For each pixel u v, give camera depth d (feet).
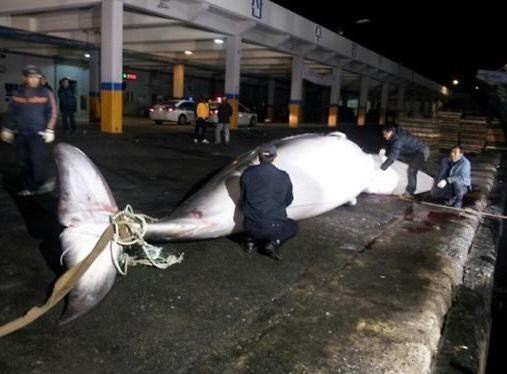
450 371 11.51
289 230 16.57
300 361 10.34
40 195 21.15
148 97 123.03
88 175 12.88
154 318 11.66
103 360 9.79
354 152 23.56
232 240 17.83
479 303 15.79
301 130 83.41
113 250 12.35
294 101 89.30
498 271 24.81
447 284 15.67
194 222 15.42
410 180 28.84
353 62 104.73
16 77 87.25
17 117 20.38
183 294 13.07
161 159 34.91
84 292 11.47
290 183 16.39
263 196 15.74
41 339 10.39
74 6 53.52
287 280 14.62
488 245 22.63
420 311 13.16
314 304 13.15
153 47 86.53
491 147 65.16
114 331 10.92
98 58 79.71
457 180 27.07
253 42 73.61
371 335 11.66
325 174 20.80
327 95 168.04
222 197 16.85
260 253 16.76
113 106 50.49
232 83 70.28
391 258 17.49
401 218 23.91
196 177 28.86
